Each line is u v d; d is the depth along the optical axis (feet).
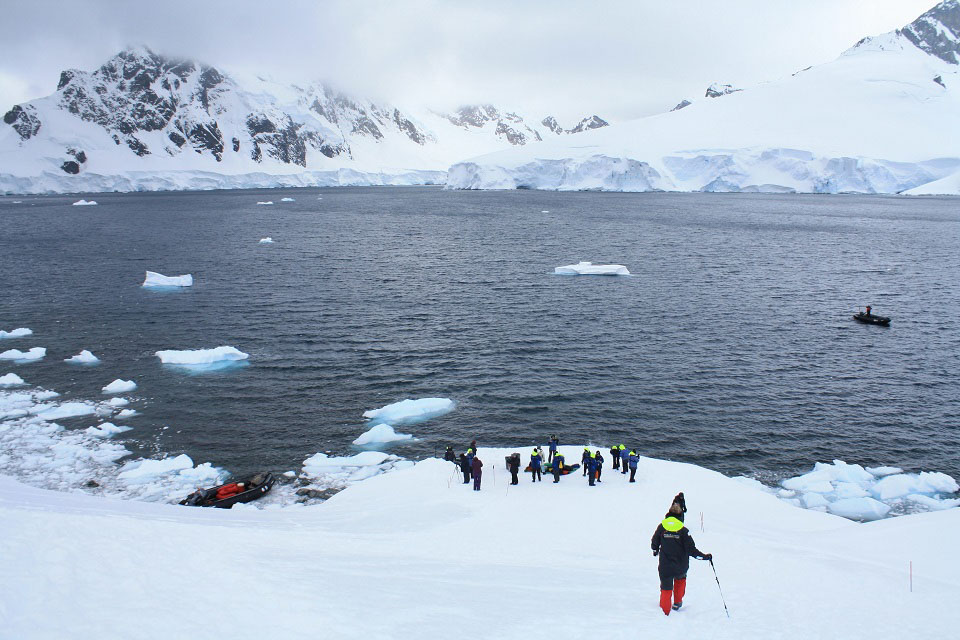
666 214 621.72
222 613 34.91
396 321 211.82
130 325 205.36
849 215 604.90
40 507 55.21
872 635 37.01
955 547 61.87
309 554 50.57
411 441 126.21
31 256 345.72
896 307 233.14
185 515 69.36
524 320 213.46
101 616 33.30
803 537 70.95
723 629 37.19
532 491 86.63
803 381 157.17
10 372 160.97
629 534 67.21
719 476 94.99
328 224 535.60
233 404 143.64
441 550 59.31
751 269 313.73
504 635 34.63
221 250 374.22
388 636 33.30
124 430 129.59
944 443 125.29
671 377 159.94
